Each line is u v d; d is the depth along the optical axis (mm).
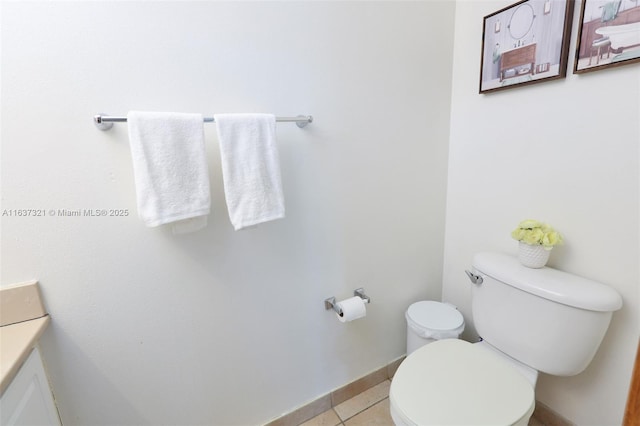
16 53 720
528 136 1181
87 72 790
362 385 1534
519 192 1243
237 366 1177
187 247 991
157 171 807
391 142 1331
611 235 1005
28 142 760
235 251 1072
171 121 811
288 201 1135
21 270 806
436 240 1600
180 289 1009
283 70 1039
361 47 1175
